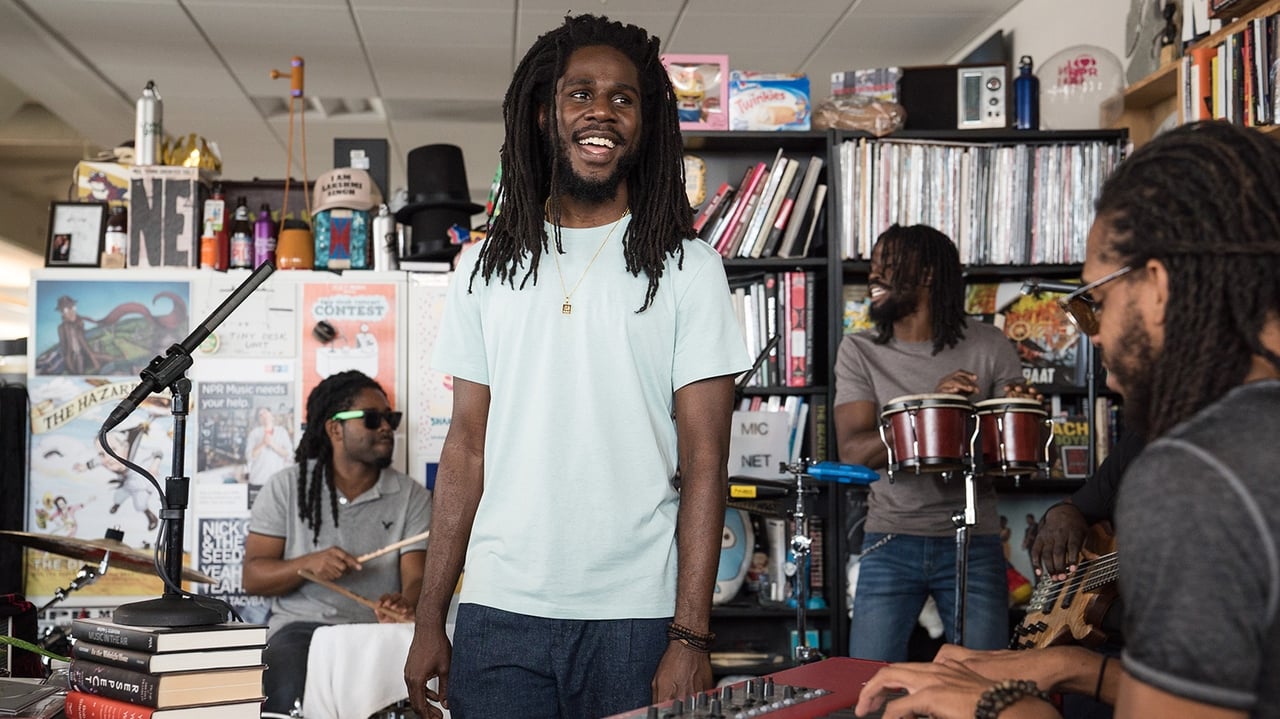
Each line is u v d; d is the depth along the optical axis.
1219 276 0.90
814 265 3.82
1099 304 1.03
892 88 3.89
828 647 3.74
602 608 1.62
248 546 3.21
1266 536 0.78
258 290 3.67
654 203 1.71
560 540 1.63
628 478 1.64
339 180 3.81
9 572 3.49
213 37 5.39
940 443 2.67
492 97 6.38
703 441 1.67
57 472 3.57
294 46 5.51
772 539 3.72
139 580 3.54
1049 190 3.76
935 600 2.96
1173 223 0.92
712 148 3.97
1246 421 0.84
